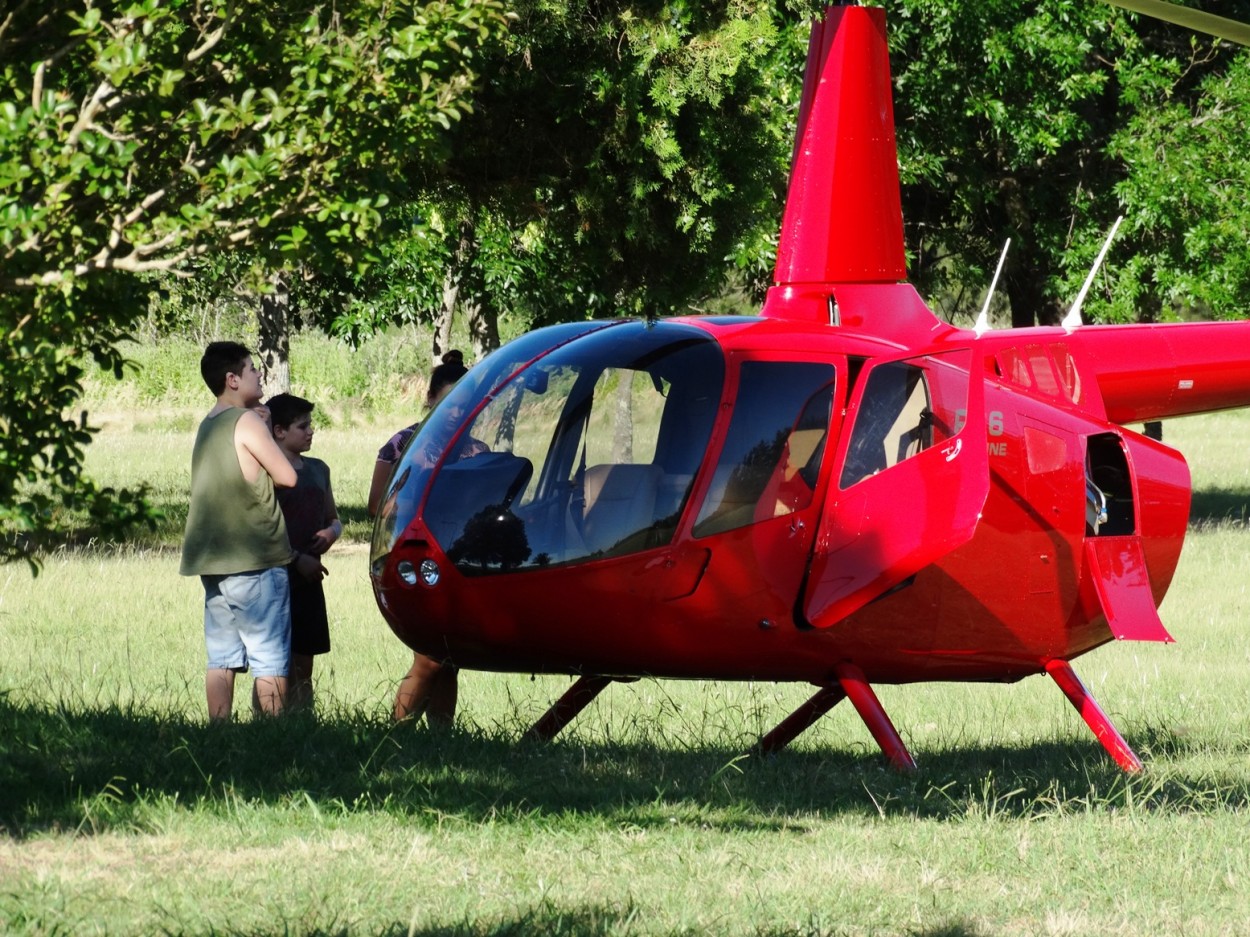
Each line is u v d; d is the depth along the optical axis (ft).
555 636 73.72
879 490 73.56
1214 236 242.58
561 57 164.96
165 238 51.65
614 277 184.24
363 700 91.25
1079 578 81.25
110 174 51.13
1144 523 85.35
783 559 73.92
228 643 81.15
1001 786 77.36
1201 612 156.35
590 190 170.60
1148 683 120.16
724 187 172.14
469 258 209.87
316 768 67.31
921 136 247.70
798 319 80.53
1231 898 56.90
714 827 62.95
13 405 54.49
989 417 78.84
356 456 334.65
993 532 77.92
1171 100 265.75
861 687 76.79
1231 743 95.20
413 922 43.34
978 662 80.64
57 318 52.06
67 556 178.40
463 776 67.72
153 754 66.18
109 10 55.21
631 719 98.73
